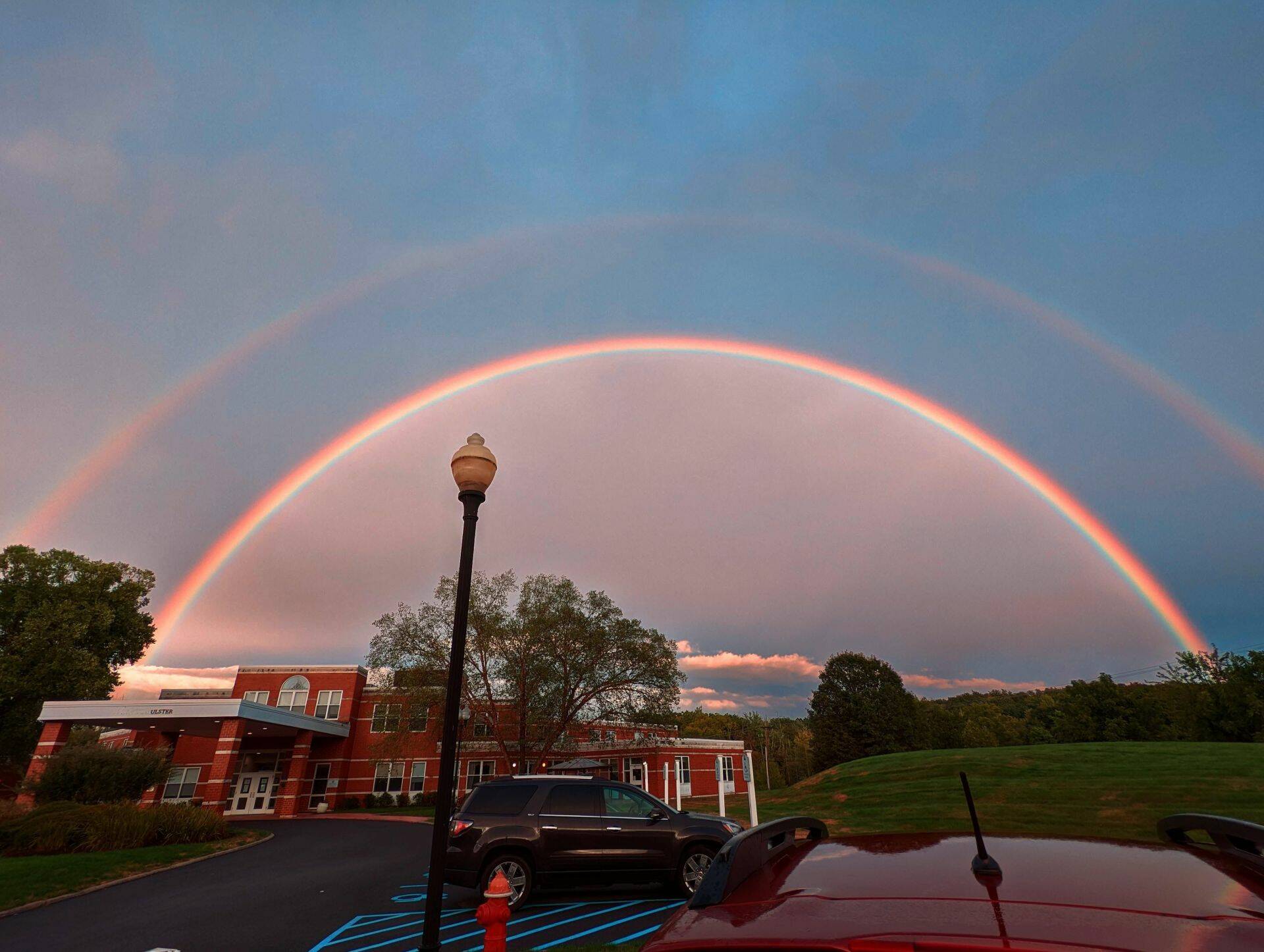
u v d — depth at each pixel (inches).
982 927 57.4
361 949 339.0
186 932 395.9
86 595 1806.1
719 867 79.8
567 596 1644.9
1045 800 717.9
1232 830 79.2
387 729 1728.6
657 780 1872.5
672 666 1614.2
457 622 272.8
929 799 779.4
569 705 1585.9
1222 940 52.7
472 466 291.0
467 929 370.3
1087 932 55.2
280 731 1704.0
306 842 953.5
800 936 60.1
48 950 366.9
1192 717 1491.1
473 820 428.8
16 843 776.9
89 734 1635.1
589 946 311.0
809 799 912.3
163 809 913.5
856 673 2409.0
